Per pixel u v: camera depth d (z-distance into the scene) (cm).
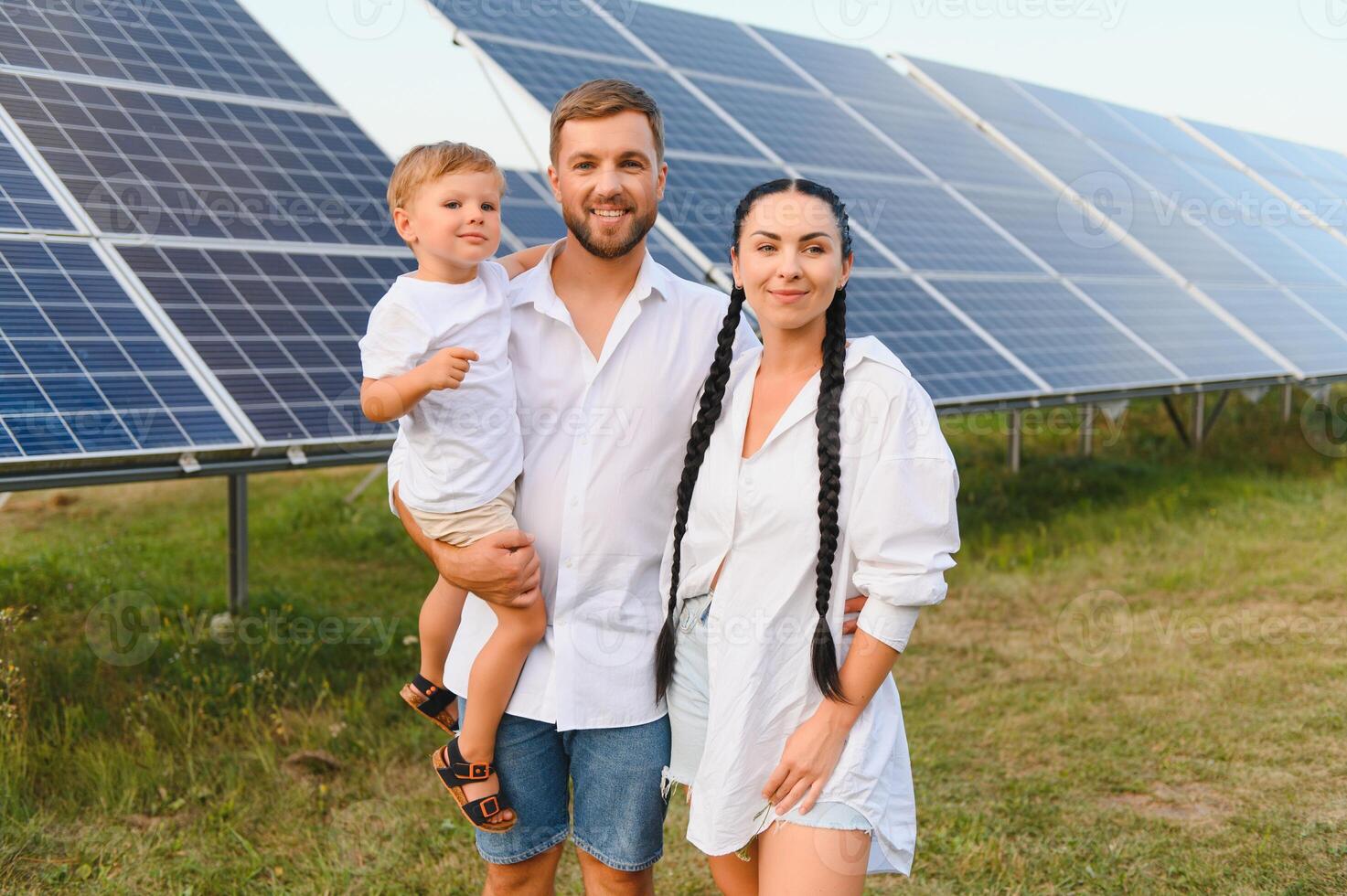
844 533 250
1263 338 1157
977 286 995
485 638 277
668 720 280
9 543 956
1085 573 845
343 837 459
